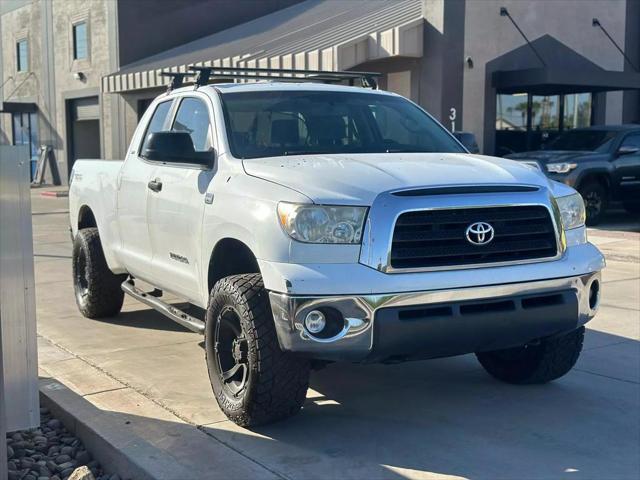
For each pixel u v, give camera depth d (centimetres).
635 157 1580
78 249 766
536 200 448
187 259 540
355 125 568
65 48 3212
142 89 2631
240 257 505
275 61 1836
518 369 550
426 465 420
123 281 743
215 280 510
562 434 466
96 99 3086
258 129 538
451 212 427
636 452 439
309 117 561
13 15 3597
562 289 455
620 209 1906
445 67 1839
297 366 440
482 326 429
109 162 730
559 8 2042
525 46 1980
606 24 2158
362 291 406
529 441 455
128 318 773
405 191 422
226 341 477
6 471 360
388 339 409
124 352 646
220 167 510
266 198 442
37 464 441
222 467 413
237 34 2698
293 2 3231
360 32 1894
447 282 418
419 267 418
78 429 480
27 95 3538
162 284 600
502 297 434
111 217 689
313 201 417
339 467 416
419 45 1842
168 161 525
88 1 3027
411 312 415
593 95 2150
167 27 2958
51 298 881
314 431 467
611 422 486
